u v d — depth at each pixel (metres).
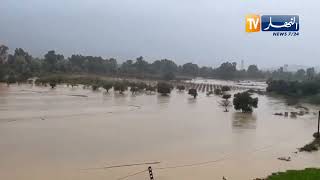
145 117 80.25
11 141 52.12
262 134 65.00
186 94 143.50
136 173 40.19
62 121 70.62
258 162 46.34
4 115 74.50
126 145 52.44
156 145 53.12
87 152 47.75
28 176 37.72
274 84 156.38
